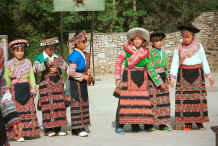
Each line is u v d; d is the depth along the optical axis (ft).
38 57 24.48
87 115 24.76
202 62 25.46
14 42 23.56
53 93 24.50
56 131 25.09
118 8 121.29
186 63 25.44
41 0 106.22
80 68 24.11
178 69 25.89
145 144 21.71
